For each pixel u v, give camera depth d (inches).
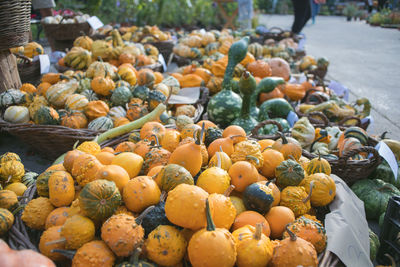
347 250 75.8
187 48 273.6
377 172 131.9
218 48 292.5
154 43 283.3
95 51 208.7
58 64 216.4
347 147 124.0
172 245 64.8
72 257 64.4
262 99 187.8
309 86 215.2
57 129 126.6
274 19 1016.9
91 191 68.0
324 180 90.5
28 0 139.6
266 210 79.6
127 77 177.9
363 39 610.9
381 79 332.5
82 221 67.2
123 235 62.4
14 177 105.2
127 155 86.3
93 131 129.6
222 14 522.9
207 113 167.2
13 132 132.3
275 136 128.2
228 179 82.3
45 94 162.6
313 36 661.3
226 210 71.5
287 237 73.0
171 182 75.5
